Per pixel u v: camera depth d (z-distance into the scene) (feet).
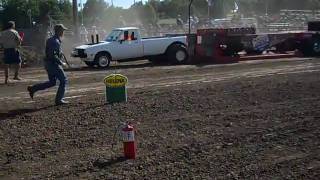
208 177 22.52
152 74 61.72
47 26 105.50
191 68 68.13
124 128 25.89
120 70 67.97
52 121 34.78
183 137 29.58
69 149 27.89
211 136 29.63
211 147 27.30
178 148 27.22
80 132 31.50
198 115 35.58
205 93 44.68
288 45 84.28
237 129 31.17
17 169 24.80
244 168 23.65
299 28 143.43
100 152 27.04
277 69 64.13
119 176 23.04
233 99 41.42
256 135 29.55
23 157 26.73
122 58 74.84
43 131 32.09
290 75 56.90
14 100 43.75
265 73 59.82
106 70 68.54
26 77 62.23
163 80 55.62
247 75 58.18
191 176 22.72
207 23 162.50
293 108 37.22
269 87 47.29
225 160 24.93
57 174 23.75
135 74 62.23
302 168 23.54
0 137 30.86
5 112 38.40
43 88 41.16
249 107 38.04
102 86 51.70
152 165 24.49
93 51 72.59
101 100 42.34
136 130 31.48
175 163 24.70
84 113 36.99
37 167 24.99
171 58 76.54
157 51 76.59
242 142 28.14
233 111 36.70
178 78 57.11
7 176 23.84
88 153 26.96
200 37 77.87
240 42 78.69
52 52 40.22
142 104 39.86
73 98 44.06
